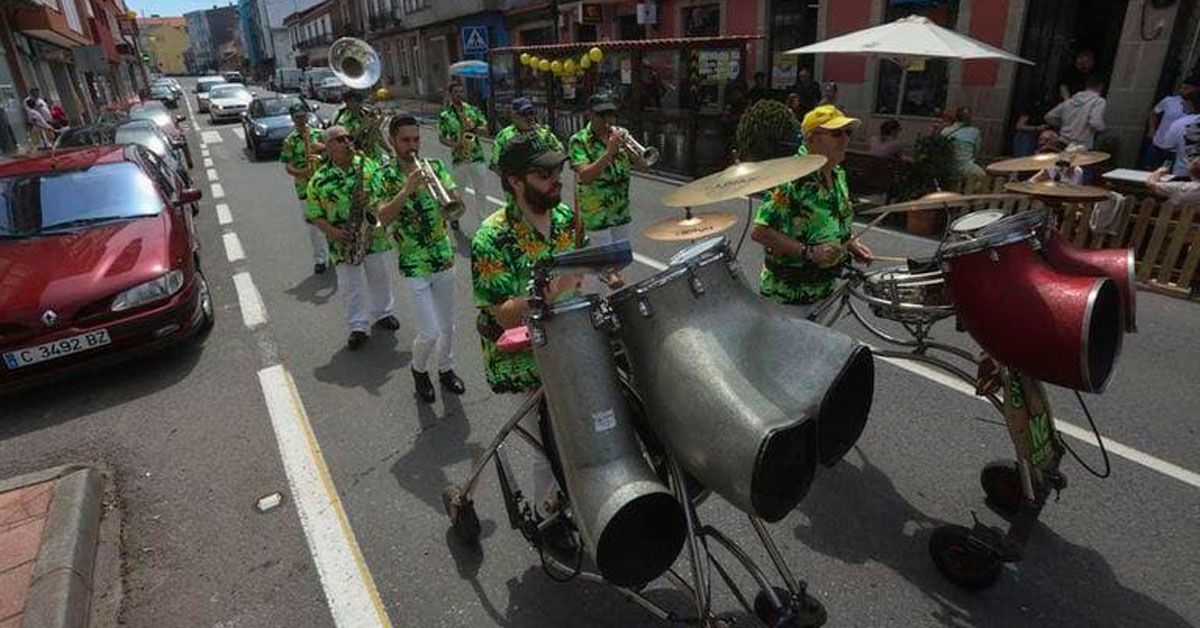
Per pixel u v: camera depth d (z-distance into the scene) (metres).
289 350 5.53
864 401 2.27
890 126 9.68
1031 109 10.78
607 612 2.86
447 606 2.93
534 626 2.81
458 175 9.38
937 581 2.94
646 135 13.04
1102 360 2.57
